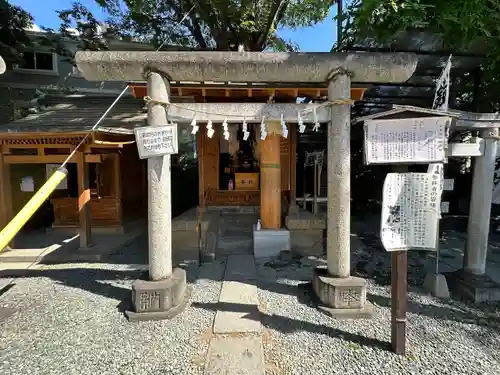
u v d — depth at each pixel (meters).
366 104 8.34
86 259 5.84
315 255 5.86
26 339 3.15
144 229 8.34
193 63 3.56
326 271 4.00
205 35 10.97
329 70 3.60
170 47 10.13
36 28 12.95
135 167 9.56
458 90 7.54
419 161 2.89
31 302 4.01
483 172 4.07
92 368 2.70
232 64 3.56
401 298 2.84
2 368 2.70
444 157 2.81
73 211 7.80
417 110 2.84
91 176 8.05
